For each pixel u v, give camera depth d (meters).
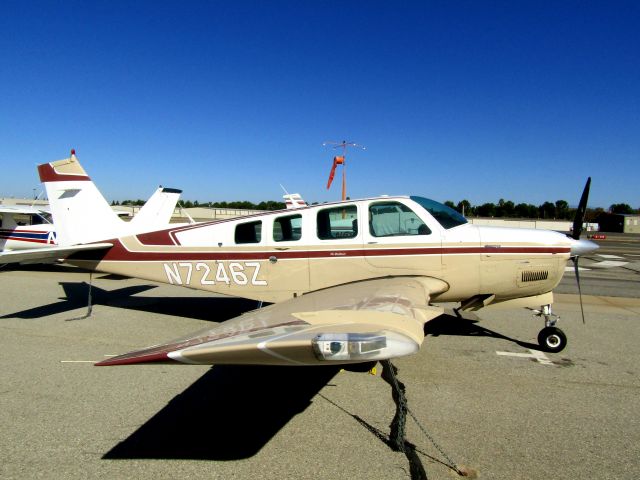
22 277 10.10
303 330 2.24
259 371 4.08
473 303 4.91
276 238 5.05
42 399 3.42
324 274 4.90
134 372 4.02
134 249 5.71
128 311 6.61
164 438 2.85
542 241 4.61
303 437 2.88
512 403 3.39
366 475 2.45
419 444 2.78
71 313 6.45
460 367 4.21
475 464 2.55
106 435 2.88
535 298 4.80
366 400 3.45
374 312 2.53
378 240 4.77
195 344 2.20
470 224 4.91
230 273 5.24
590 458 2.62
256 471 2.49
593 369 4.18
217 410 3.27
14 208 11.48
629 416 3.19
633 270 12.94
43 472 2.46
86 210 6.61
